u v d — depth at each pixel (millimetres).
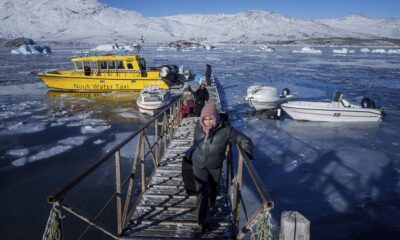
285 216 2449
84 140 12578
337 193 8312
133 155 10664
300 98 22781
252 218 3148
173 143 8695
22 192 8164
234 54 90750
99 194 7957
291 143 12539
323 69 45062
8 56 74875
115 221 6758
